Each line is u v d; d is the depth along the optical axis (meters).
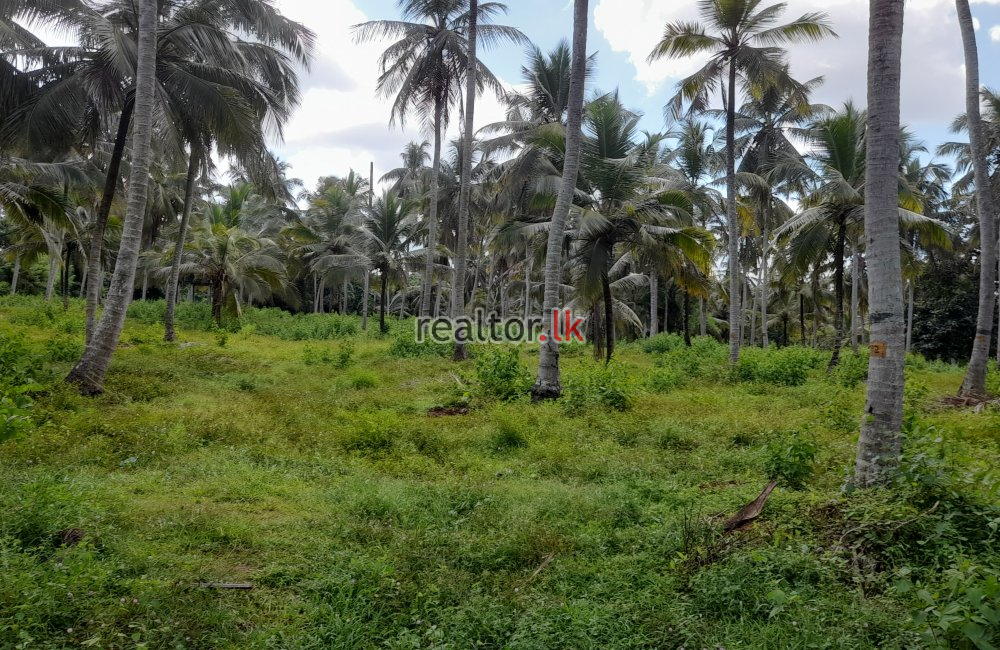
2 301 30.48
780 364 15.68
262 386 13.16
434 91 21.19
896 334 5.62
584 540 4.96
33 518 4.58
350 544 4.92
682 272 17.97
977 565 3.52
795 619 3.43
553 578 4.35
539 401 11.92
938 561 3.95
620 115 16.98
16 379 9.46
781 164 20.52
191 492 6.11
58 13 12.66
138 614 3.57
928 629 3.02
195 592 3.88
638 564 4.48
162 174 25.97
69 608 3.46
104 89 13.09
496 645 3.50
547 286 12.15
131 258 11.25
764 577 3.94
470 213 28.55
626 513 5.60
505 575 4.42
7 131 12.30
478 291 47.97
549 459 7.86
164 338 20.78
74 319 22.12
